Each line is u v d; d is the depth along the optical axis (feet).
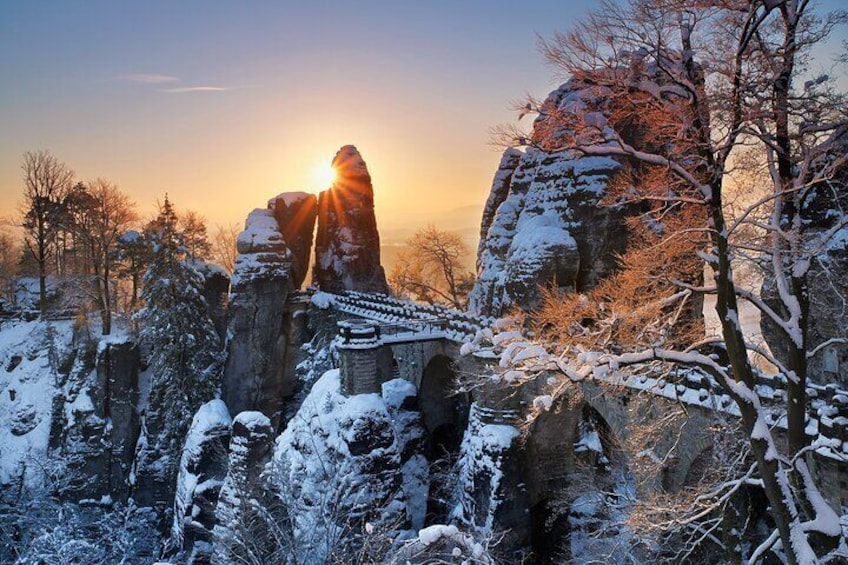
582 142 42.73
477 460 95.61
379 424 102.94
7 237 328.29
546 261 99.50
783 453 53.78
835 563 41.63
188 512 129.49
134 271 191.72
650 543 65.82
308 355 178.91
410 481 114.11
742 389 39.55
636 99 41.68
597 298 60.44
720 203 40.47
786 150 42.04
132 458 166.91
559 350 50.06
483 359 97.45
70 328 192.34
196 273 171.32
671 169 41.73
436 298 205.36
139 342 172.45
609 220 101.96
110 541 131.54
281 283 174.29
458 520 98.63
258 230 177.78
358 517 91.45
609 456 97.50
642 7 39.42
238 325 169.78
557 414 93.61
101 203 217.36
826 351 66.03
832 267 53.72
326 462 104.12
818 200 62.95
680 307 48.93
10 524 127.75
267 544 79.92
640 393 68.18
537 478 94.89
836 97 39.65
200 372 161.68
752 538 63.16
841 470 48.21
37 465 157.17
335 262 199.00
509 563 88.33
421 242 201.77
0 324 209.46
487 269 125.08
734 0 38.73
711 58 40.88
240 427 122.21
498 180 155.94
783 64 39.52
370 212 205.26
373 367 113.80
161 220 166.30
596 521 88.07
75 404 168.25
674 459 66.28
